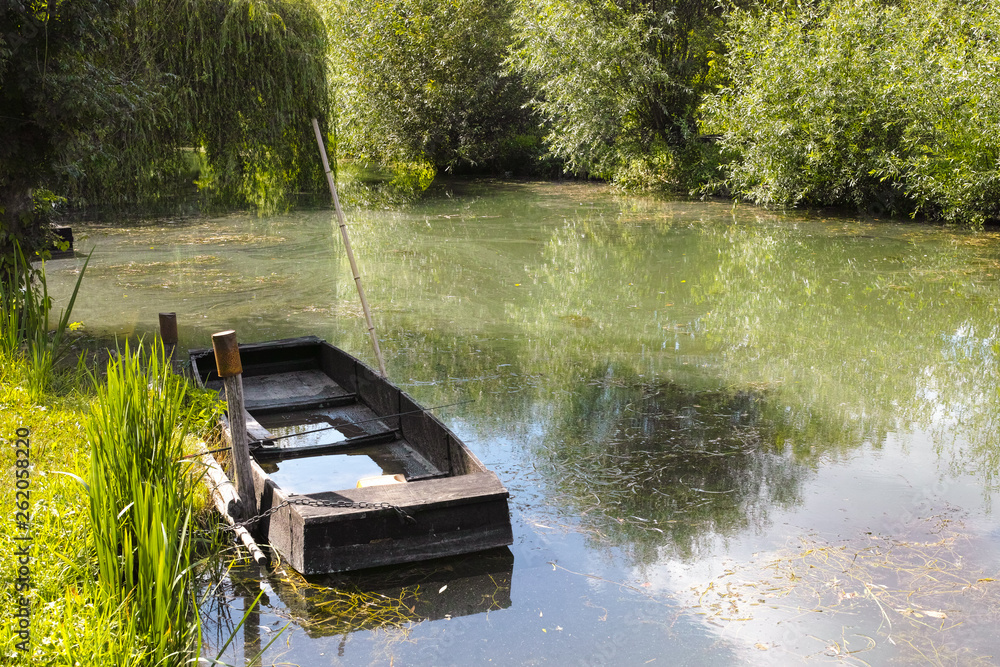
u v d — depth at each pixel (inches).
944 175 666.8
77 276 478.6
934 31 691.4
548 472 236.4
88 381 271.1
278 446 238.2
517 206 823.7
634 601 170.9
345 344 360.2
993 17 627.5
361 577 175.3
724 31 855.1
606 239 639.8
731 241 628.4
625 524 205.5
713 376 324.8
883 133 710.5
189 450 211.3
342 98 1021.8
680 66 903.7
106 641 124.9
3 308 289.6
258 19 562.6
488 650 153.6
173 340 271.1
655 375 325.1
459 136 1077.8
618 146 957.8
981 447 257.4
